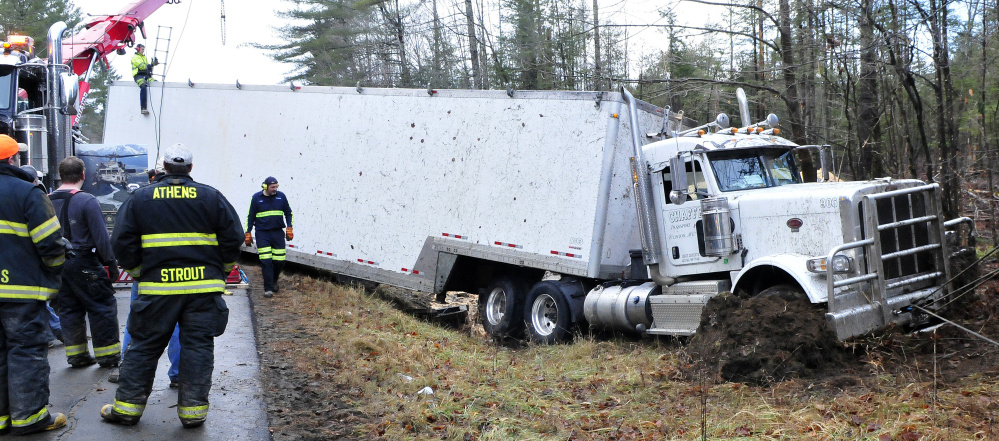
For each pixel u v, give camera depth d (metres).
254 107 14.12
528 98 10.04
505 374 7.55
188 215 5.09
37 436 5.03
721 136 8.77
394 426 5.62
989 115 15.03
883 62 12.03
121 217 5.01
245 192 14.19
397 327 9.80
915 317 7.57
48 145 8.88
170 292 5.07
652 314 8.87
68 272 6.46
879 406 5.55
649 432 5.57
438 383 6.96
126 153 11.14
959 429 5.00
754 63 16.08
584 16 16.77
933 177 12.24
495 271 11.08
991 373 6.24
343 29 33.22
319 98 13.14
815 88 16.69
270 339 8.29
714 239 8.24
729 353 6.86
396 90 11.93
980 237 13.51
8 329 4.91
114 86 16.05
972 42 13.72
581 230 9.32
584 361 8.20
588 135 9.34
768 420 5.57
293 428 5.49
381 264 11.95
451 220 10.94
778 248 7.86
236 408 5.82
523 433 5.63
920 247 7.70
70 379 6.36
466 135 10.83
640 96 14.74
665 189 8.98
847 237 7.19
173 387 6.28
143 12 17.30
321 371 7.02
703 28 13.13
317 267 13.15
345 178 12.62
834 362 6.80
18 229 4.89
